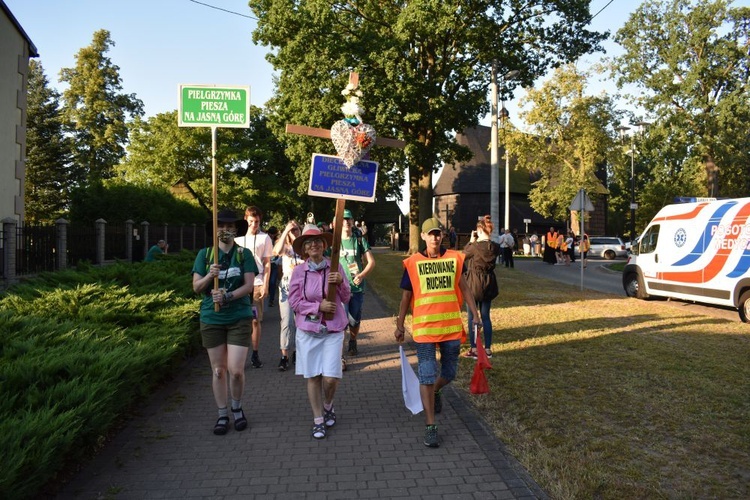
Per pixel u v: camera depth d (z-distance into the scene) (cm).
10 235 1190
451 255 487
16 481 313
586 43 2636
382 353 808
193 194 3966
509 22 2598
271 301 1332
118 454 446
